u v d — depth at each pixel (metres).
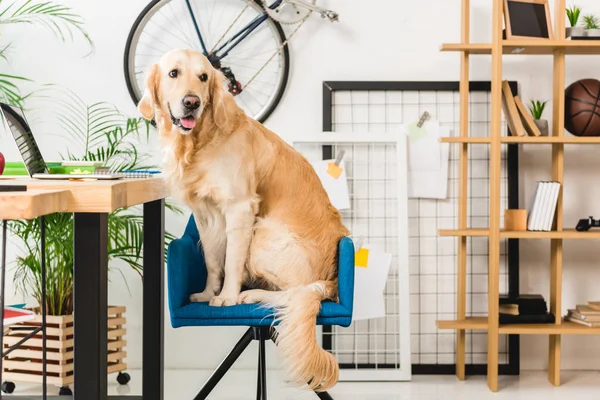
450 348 3.26
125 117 3.24
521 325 2.96
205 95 2.14
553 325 2.95
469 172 3.25
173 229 3.25
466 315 3.26
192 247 2.23
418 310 3.26
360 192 3.25
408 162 3.23
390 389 2.95
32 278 3.21
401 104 3.23
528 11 2.96
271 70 3.21
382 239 3.26
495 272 2.89
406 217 3.14
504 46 2.89
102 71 3.23
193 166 2.17
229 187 2.16
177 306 2.04
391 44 3.22
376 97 3.23
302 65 3.23
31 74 3.24
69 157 3.23
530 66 3.23
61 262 2.81
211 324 2.04
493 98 2.89
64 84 3.24
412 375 3.19
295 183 2.30
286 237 2.20
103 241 1.32
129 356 3.26
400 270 3.13
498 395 2.84
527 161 3.25
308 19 3.21
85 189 1.29
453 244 3.26
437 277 3.26
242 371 3.24
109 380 3.08
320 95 3.23
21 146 1.69
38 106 3.24
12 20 3.18
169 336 3.29
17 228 3.10
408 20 3.21
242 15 3.20
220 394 2.87
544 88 3.24
